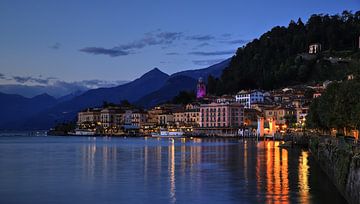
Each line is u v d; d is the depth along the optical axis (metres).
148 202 63.91
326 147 91.44
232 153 161.00
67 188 76.88
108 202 64.75
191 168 106.69
